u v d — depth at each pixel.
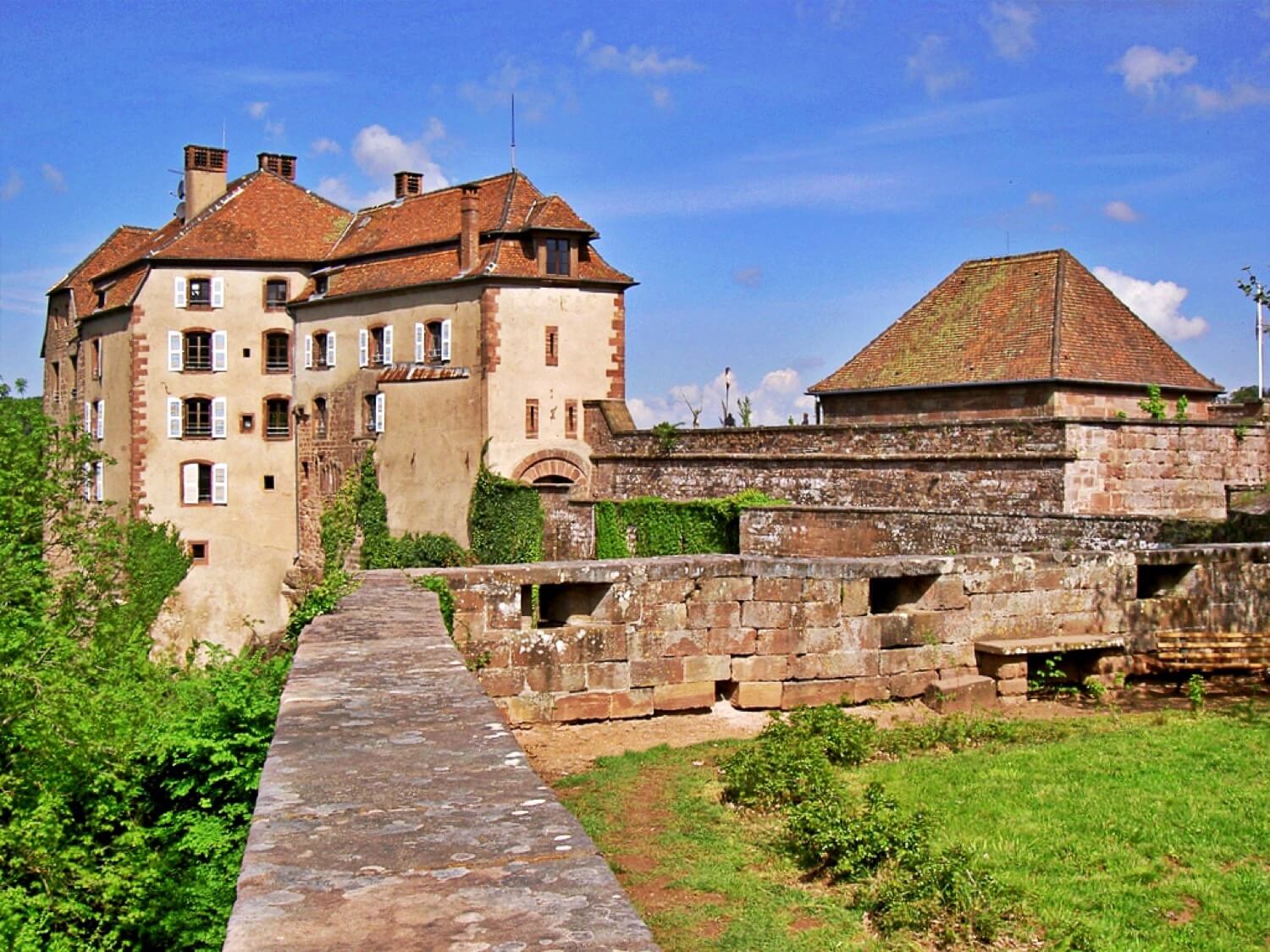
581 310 46.53
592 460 44.31
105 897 13.57
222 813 14.13
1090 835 9.27
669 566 13.95
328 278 53.50
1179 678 16.02
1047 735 12.84
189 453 54.97
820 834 9.09
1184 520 22.45
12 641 17.52
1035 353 37.28
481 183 50.31
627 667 13.80
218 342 55.12
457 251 47.53
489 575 13.49
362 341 50.94
